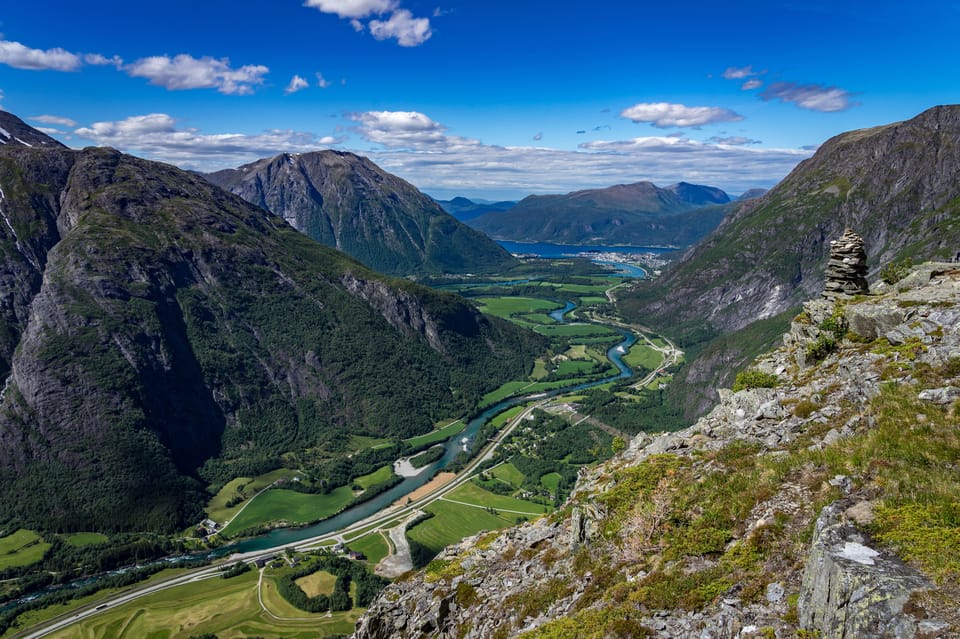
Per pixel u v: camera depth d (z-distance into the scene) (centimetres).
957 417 2859
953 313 3803
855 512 2495
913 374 3403
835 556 2172
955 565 1975
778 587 2477
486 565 4316
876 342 4219
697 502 3409
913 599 1903
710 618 2527
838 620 2038
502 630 3497
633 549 3347
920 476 2570
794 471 3181
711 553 2964
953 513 2261
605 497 3900
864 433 3152
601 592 3212
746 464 3516
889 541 2219
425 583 4431
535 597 3569
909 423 2969
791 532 2745
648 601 2820
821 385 4097
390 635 4228
